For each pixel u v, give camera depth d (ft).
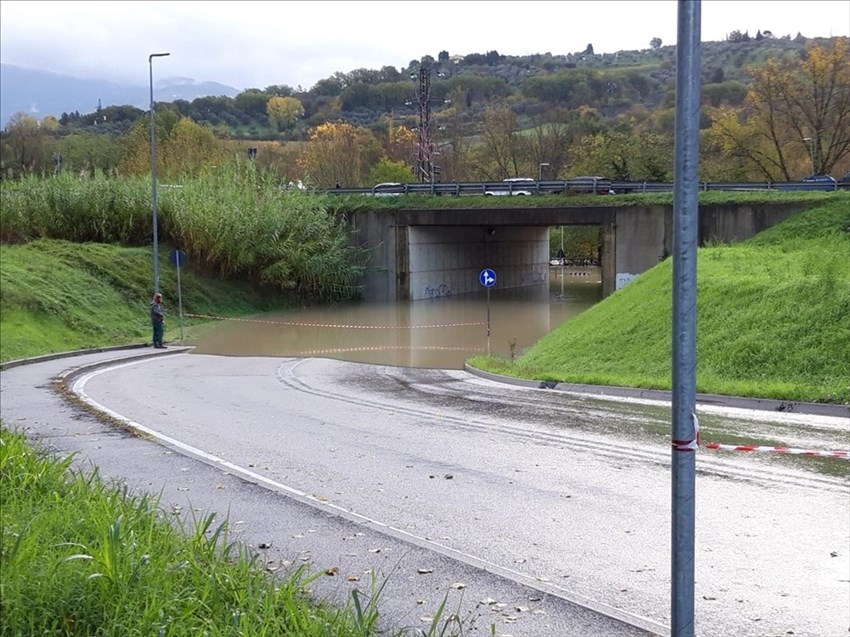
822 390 48.32
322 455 35.60
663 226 133.80
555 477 31.48
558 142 288.10
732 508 26.94
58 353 84.02
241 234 138.31
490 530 25.16
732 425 41.68
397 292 159.43
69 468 28.50
